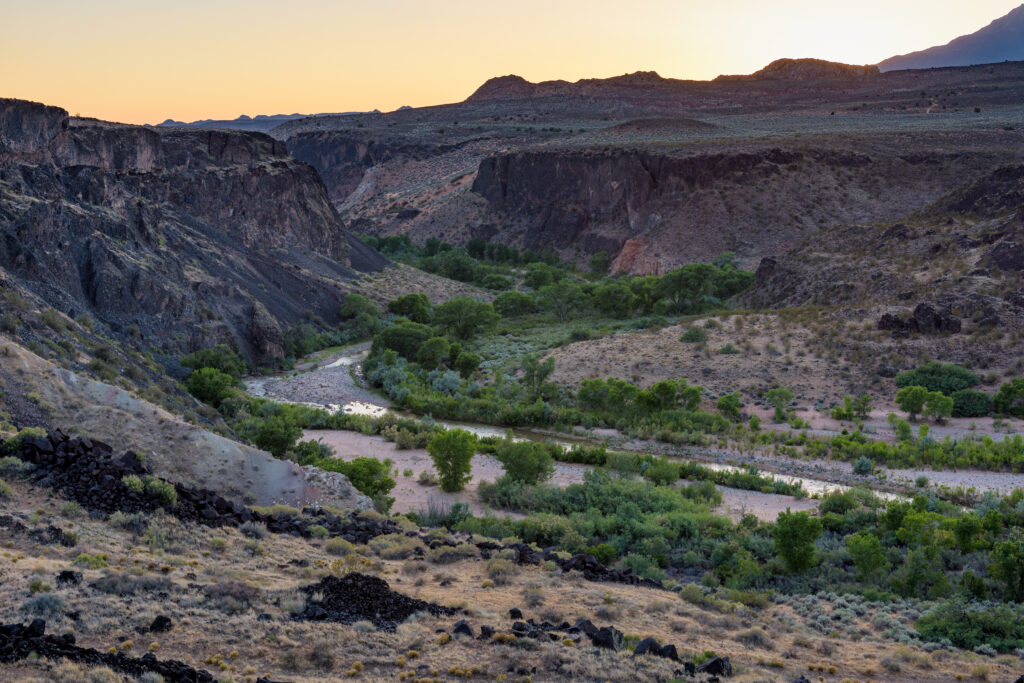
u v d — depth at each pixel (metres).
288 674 16.33
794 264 117.50
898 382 73.69
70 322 53.62
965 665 23.06
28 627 15.46
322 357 97.88
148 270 82.38
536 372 78.56
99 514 24.95
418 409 73.38
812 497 49.78
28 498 24.78
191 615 18.39
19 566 19.28
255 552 25.19
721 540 39.25
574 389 78.50
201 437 37.81
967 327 81.81
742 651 22.62
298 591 21.08
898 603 30.31
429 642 19.03
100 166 101.81
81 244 77.88
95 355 50.12
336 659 17.36
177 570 21.55
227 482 36.31
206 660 16.30
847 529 41.75
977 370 74.69
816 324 88.31
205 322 84.94
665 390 69.81
